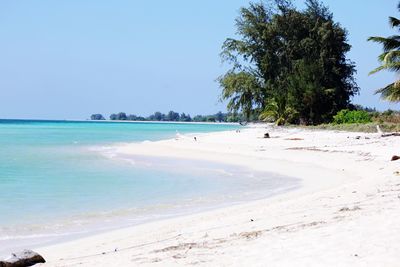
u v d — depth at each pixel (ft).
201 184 58.59
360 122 166.50
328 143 107.24
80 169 75.66
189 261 22.47
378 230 24.67
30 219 39.14
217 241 26.73
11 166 79.56
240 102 221.87
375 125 142.31
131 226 36.17
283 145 111.34
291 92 199.00
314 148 97.71
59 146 133.39
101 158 95.30
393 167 62.23
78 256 26.76
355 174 61.62
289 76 206.08
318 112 196.75
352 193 40.27
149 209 43.11
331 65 202.28
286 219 31.19
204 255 23.44
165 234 31.24
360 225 26.18
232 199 47.42
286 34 217.36
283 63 216.95
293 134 145.48
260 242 25.04
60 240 32.50
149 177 65.67
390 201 33.60
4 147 127.34
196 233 30.17
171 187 56.34
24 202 46.83
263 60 216.95
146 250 26.53
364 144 97.30
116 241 30.71
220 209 41.52
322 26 206.80
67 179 63.82
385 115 170.81
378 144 94.79
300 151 94.94
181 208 43.29
